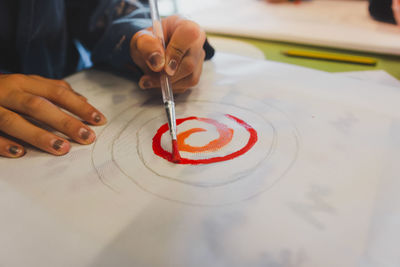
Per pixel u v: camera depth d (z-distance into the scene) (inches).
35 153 13.8
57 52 25.4
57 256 9.3
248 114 15.5
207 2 38.0
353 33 24.1
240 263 8.7
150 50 15.5
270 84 17.9
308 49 23.7
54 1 22.2
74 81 20.3
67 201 11.2
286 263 8.6
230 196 10.9
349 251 8.7
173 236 9.6
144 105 17.2
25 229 10.2
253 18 29.8
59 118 14.3
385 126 13.6
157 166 12.6
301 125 14.2
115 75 20.9
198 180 11.7
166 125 15.3
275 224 9.7
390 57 21.4
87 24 25.5
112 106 17.2
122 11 24.6
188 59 16.5
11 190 11.9
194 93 17.9
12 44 23.7
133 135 14.7
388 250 8.7
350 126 13.9
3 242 9.8
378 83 17.0
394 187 10.7
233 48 24.9
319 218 9.8
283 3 33.6
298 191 10.8
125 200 11.1
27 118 15.7
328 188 10.9
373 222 9.5
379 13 25.8
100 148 13.9
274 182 11.3
